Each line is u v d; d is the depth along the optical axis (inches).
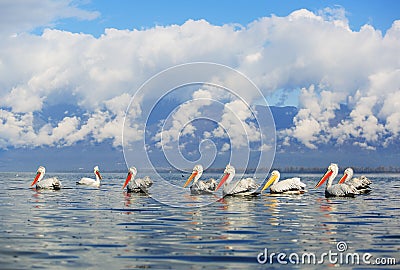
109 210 740.7
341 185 1043.3
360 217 671.1
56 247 447.5
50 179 1277.1
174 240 485.7
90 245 458.0
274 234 525.3
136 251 434.3
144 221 617.0
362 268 384.8
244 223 605.9
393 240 493.0
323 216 682.2
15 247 446.0
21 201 890.1
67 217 652.1
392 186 1612.9
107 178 2279.8
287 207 804.0
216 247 454.0
